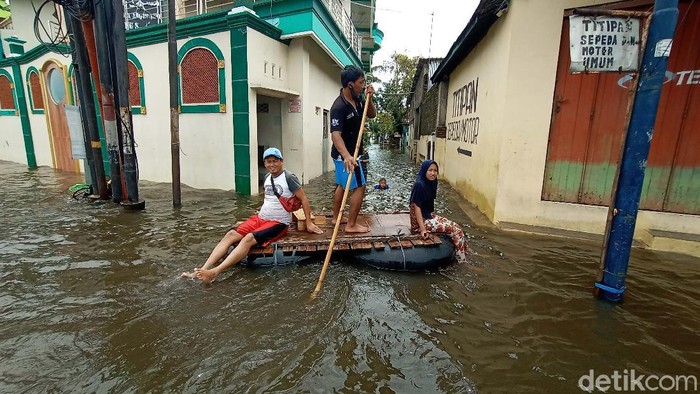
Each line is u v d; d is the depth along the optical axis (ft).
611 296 10.07
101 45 19.01
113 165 20.66
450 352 8.03
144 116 27.50
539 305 9.97
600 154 15.19
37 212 19.02
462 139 26.71
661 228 14.55
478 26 19.01
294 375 7.27
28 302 9.87
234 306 9.85
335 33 31.55
